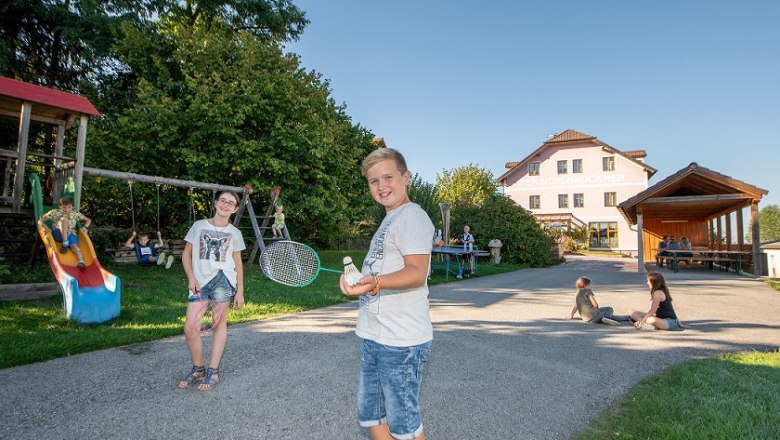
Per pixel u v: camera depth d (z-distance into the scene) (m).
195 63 14.99
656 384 4.18
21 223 10.23
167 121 13.68
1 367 4.33
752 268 17.50
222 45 15.27
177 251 17.16
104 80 17.16
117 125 14.70
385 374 2.07
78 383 4.00
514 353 5.34
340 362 4.74
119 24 15.77
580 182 39.66
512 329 6.71
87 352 4.96
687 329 7.00
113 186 14.46
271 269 4.03
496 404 3.72
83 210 16.12
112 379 4.12
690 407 3.52
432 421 3.37
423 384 4.18
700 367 4.72
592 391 4.07
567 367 4.82
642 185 37.75
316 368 4.53
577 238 37.25
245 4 19.28
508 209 22.12
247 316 7.00
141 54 15.27
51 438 2.98
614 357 5.28
